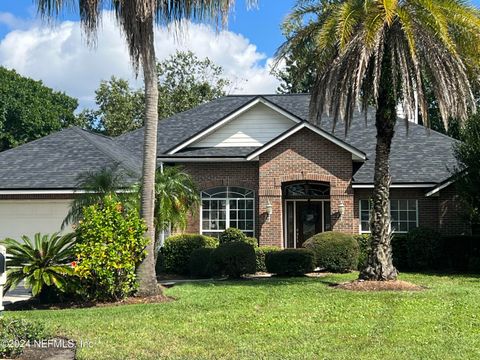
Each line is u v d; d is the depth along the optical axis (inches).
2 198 788.0
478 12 591.8
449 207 874.1
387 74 609.3
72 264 538.3
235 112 931.3
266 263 767.7
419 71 581.3
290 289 597.0
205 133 936.9
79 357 323.3
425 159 918.4
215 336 378.9
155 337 377.4
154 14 564.7
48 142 887.1
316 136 876.6
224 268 733.3
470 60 609.0
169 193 685.9
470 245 812.6
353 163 917.2
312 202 932.0
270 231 876.0
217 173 917.2
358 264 826.8
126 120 1759.4
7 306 545.0
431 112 1414.9
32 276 520.4
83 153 846.5
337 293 562.3
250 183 909.8
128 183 695.7
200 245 832.3
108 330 401.4
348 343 354.9
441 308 470.0
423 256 815.1
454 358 317.4
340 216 862.5
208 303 509.4
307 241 804.0
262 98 929.5
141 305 514.0
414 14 589.6
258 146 935.0
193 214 766.5
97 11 545.3
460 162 830.5
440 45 575.8
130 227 543.8
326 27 602.2
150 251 565.9
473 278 711.7
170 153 917.2
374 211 627.8
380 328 396.5
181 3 567.2
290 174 878.4
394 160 923.4
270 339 369.1
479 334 377.4
